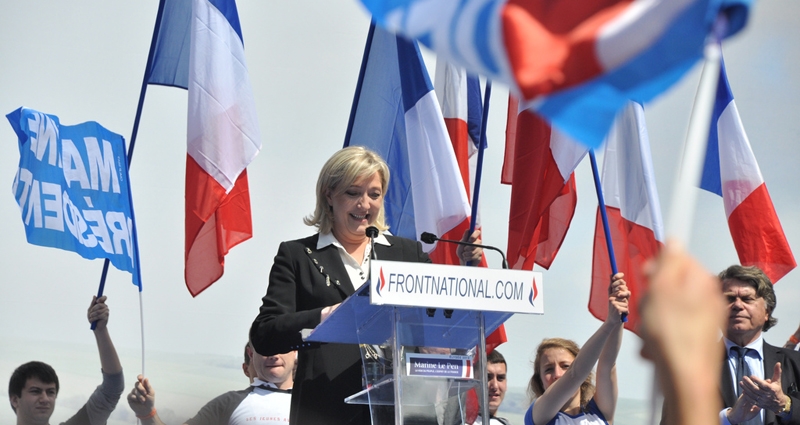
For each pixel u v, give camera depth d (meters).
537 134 8.37
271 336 5.45
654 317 1.13
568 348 7.97
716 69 1.40
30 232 8.39
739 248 9.79
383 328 4.95
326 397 5.49
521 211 8.40
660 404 1.12
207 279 9.00
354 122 9.25
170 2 9.54
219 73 9.13
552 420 7.38
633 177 9.13
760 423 7.33
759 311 7.59
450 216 8.56
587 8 1.84
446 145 8.67
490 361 8.70
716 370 1.20
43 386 8.48
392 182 9.09
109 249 8.58
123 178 8.73
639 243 9.03
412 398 4.76
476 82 10.05
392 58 9.27
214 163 8.96
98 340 8.54
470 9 1.95
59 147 8.59
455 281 4.58
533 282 4.71
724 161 9.93
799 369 7.49
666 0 1.66
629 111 9.14
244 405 8.22
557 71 1.79
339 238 6.07
